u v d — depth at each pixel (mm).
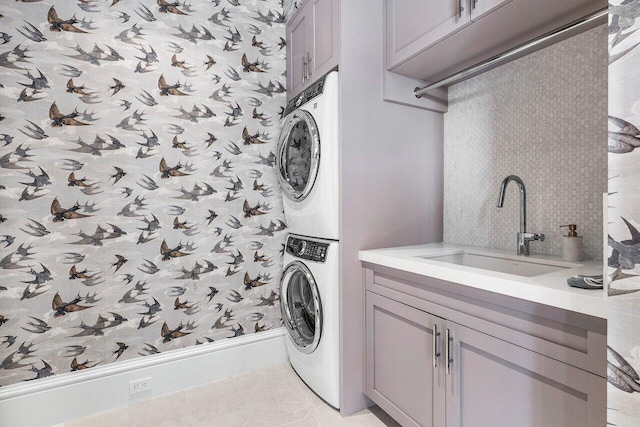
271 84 2271
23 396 1594
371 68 1720
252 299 2215
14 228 1592
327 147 1654
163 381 1914
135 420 1681
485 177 1802
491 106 1765
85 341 1739
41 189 1641
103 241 1777
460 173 1935
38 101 1629
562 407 883
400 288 1451
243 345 2160
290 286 2057
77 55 1707
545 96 1528
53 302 1670
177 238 1970
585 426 832
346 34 1641
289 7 2238
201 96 2029
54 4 1656
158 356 1913
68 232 1698
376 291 1602
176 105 1954
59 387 1665
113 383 1785
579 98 1405
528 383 964
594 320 803
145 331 1887
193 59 2004
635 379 619
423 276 1315
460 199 1939
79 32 1710
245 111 2178
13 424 1570
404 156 1861
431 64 1672
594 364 806
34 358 1632
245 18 2176
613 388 650
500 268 1557
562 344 875
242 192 2172
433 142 1986
